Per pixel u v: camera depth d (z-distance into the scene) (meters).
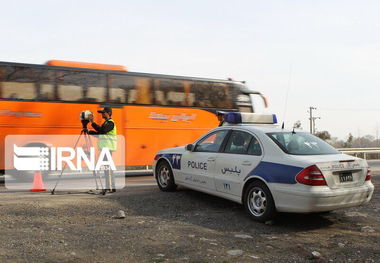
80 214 6.67
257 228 6.16
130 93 13.74
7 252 4.64
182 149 8.59
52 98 12.26
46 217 6.37
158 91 14.32
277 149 6.40
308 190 5.71
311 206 5.71
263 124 8.62
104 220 6.38
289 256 4.91
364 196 6.23
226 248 5.14
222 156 7.30
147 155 13.91
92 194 8.62
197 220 6.56
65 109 12.42
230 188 7.00
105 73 13.34
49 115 12.14
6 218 6.18
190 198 8.16
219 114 11.34
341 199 5.91
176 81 14.75
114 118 13.32
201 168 7.73
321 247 5.29
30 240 5.14
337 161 6.02
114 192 8.91
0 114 11.46
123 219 6.48
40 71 12.18
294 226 6.33
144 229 5.90
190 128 14.79
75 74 12.77
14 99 11.68
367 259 4.84
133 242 5.26
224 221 6.53
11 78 11.73
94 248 4.96
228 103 15.71
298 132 7.16
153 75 14.33
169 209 7.27
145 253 4.84
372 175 13.22
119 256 4.71
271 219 6.31
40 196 8.24
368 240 5.66
